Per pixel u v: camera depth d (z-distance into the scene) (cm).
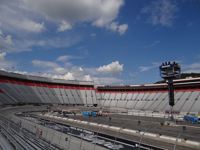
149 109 10662
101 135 3022
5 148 2120
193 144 2578
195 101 9162
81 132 3250
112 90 13962
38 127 3184
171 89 5981
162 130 3928
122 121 5522
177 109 9331
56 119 5762
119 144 2533
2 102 8931
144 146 2483
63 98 13050
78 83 14450
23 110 8419
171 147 2519
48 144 2469
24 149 2109
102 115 7744
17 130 3147
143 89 12481
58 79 13962
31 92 11788
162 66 6069
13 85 11219
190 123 5288
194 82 10012
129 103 12206
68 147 2327
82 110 10181
